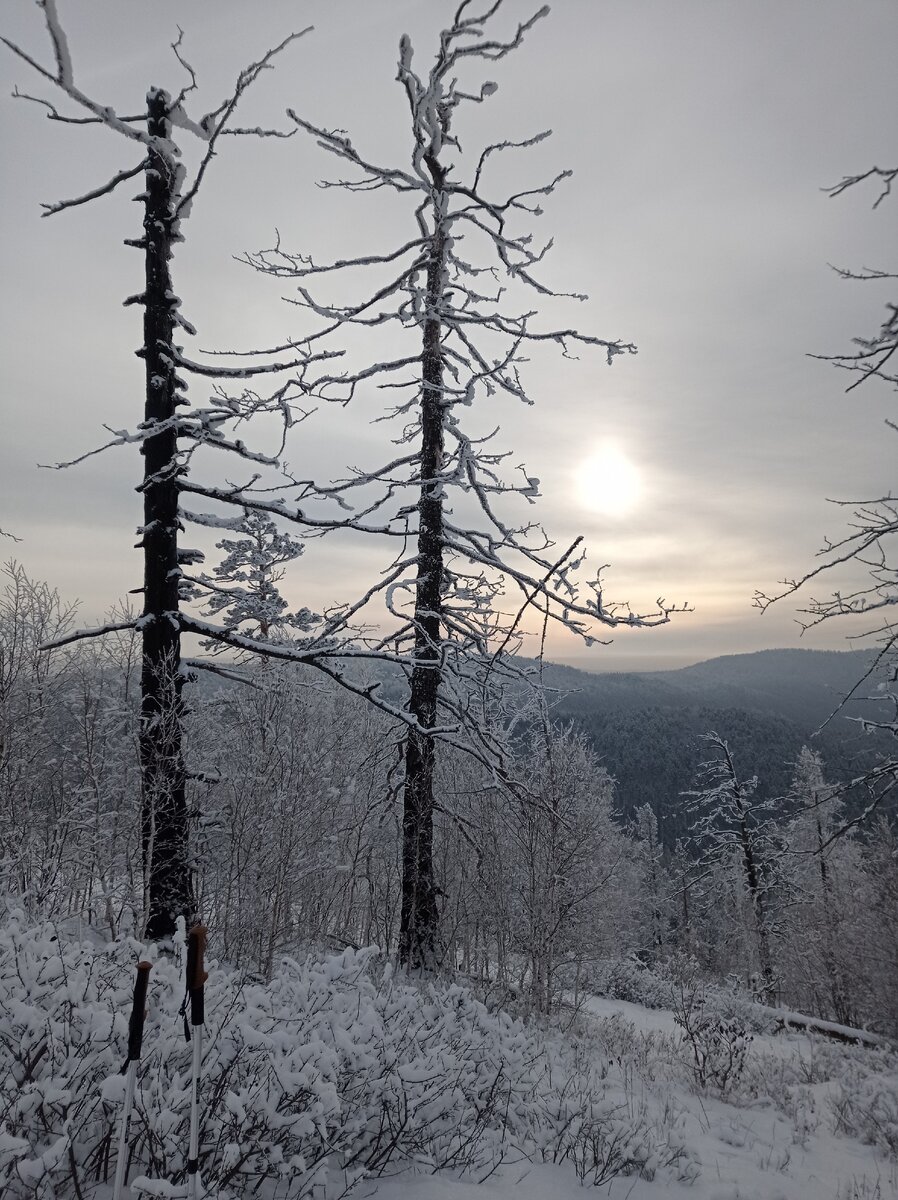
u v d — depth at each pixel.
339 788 11.79
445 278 9.73
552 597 8.66
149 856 7.02
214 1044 3.61
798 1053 10.39
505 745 10.06
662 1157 5.23
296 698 10.26
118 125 6.47
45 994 3.59
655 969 20.42
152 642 7.48
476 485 9.74
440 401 9.77
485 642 9.79
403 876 9.22
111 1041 3.53
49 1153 2.65
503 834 11.90
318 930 11.20
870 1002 19.05
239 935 8.59
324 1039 4.11
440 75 8.34
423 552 9.86
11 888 7.95
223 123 6.35
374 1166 3.99
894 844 17.50
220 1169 3.24
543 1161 4.75
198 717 9.91
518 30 7.77
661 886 44.62
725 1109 7.20
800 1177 5.49
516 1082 5.52
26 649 11.06
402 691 10.45
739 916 30.75
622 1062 8.16
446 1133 4.50
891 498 6.98
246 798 9.46
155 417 7.59
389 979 5.34
